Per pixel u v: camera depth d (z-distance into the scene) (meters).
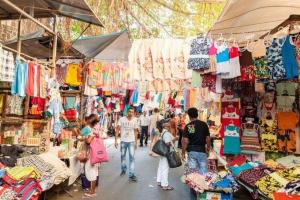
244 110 7.46
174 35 12.46
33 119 7.18
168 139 7.97
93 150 7.09
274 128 7.02
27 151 6.39
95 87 10.18
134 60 7.27
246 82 7.40
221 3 10.10
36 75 6.02
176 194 7.41
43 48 8.89
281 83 6.92
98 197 7.01
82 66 9.89
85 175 7.34
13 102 6.99
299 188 4.66
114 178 9.17
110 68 10.50
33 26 10.64
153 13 12.19
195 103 11.65
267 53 5.01
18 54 5.69
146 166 11.38
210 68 5.91
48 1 6.19
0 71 5.03
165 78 7.12
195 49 5.99
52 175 5.80
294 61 4.68
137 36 12.14
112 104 15.77
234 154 7.41
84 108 11.03
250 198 6.69
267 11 5.49
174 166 7.81
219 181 5.97
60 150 7.35
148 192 7.56
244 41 6.96
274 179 5.30
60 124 7.51
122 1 10.95
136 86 10.79
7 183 4.87
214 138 8.98
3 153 5.90
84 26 11.80
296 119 6.78
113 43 9.12
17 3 6.27
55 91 7.04
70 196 7.07
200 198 5.95
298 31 4.84
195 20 12.05
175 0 11.68
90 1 9.67
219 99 8.70
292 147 6.79
